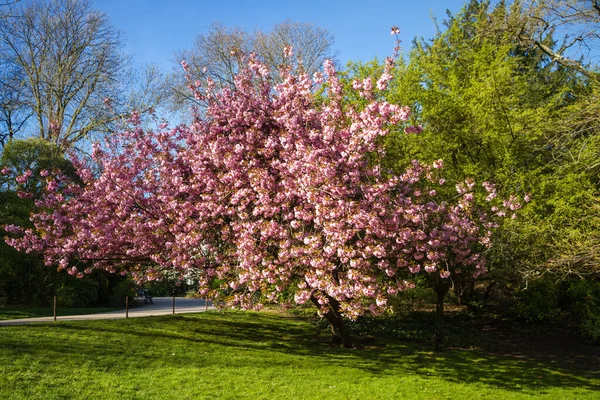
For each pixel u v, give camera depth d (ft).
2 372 27.58
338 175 31.78
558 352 44.06
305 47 90.27
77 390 25.96
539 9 49.96
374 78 46.98
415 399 27.76
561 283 49.98
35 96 80.53
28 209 63.62
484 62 48.14
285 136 34.01
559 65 62.39
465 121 44.88
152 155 43.34
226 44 88.07
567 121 37.55
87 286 71.20
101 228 40.40
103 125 80.59
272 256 33.01
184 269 39.70
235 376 30.99
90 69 83.51
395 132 44.75
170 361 33.83
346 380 31.50
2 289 62.75
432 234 32.96
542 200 39.45
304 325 55.31
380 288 32.42
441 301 44.27
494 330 51.52
